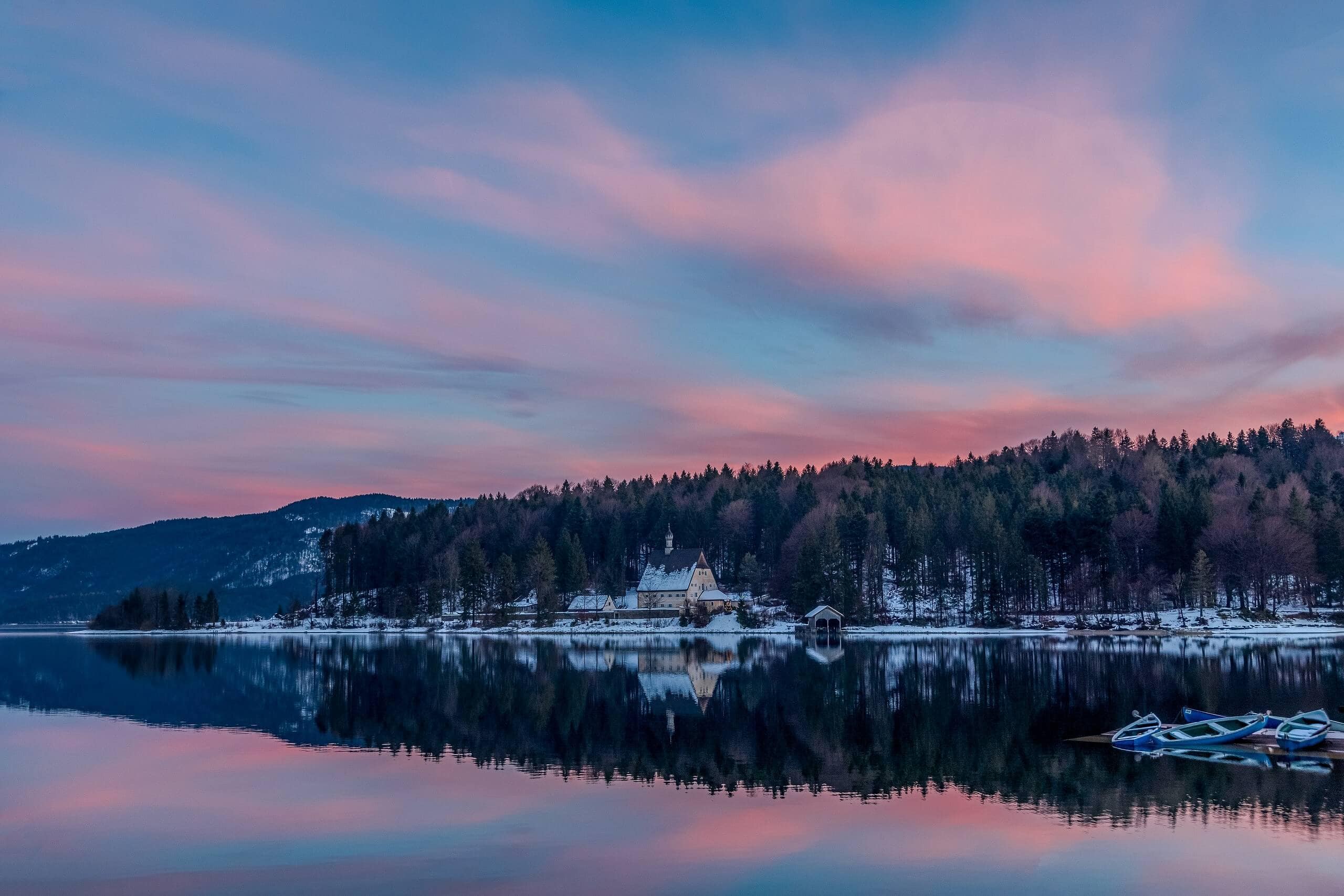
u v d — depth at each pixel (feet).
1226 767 147.02
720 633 592.60
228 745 175.22
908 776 143.74
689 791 135.13
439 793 134.72
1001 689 249.75
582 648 459.32
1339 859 101.09
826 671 310.04
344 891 93.91
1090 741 171.42
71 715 218.79
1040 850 105.09
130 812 124.16
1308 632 483.92
